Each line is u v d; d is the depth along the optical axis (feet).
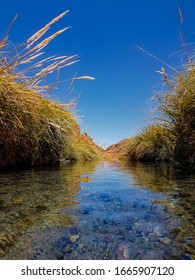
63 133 16.11
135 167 15.55
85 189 6.95
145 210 4.92
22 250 3.30
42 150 14.15
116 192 6.53
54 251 3.28
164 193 6.41
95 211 4.84
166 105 12.93
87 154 27.14
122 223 4.18
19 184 7.54
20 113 11.20
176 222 4.23
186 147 12.11
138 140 27.66
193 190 6.79
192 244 3.45
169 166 14.73
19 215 4.60
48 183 7.82
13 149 11.89
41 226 4.05
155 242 3.50
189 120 11.49
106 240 3.55
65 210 4.91
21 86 11.28
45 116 14.06
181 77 12.25
